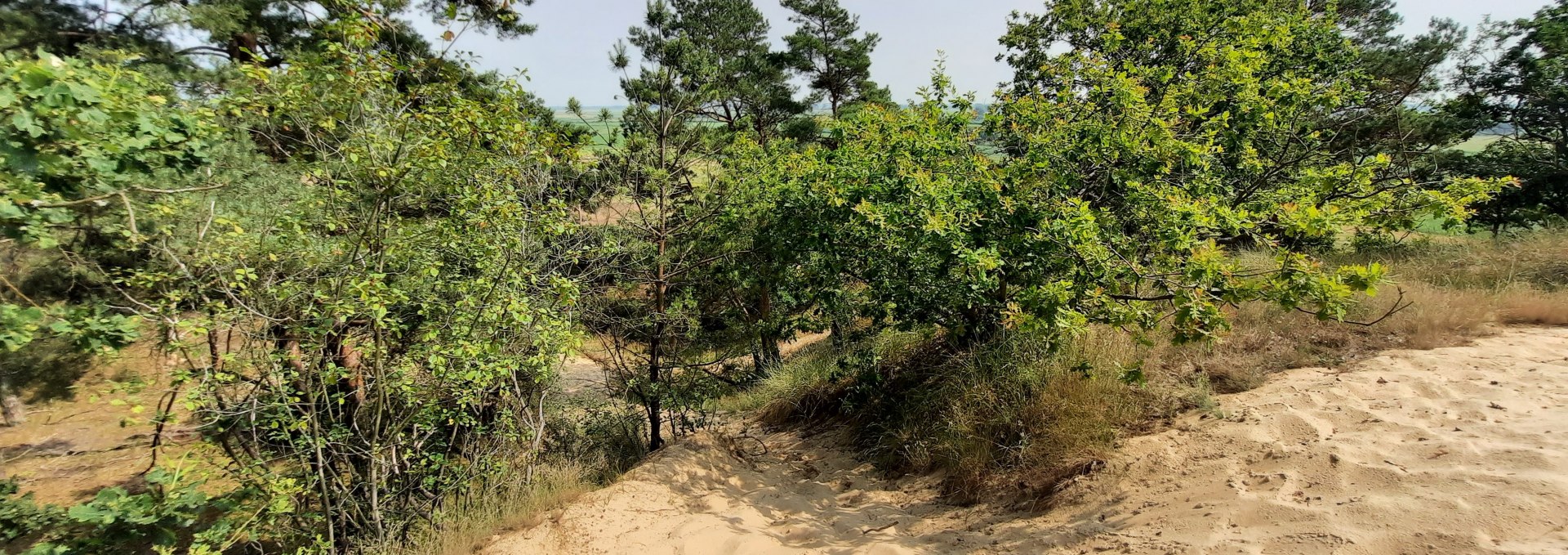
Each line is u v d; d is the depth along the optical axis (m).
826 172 5.72
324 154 4.59
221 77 8.88
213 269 4.51
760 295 7.72
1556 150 10.09
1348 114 9.05
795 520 4.55
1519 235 7.52
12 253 5.61
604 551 4.11
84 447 9.98
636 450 6.97
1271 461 3.35
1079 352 5.16
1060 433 4.45
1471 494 2.53
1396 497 2.68
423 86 4.40
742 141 7.48
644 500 4.80
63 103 3.04
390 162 4.45
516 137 4.76
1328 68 7.89
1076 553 3.18
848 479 5.63
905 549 3.73
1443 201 3.18
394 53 4.75
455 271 5.56
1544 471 2.56
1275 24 6.58
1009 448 4.64
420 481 5.64
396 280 5.24
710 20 19.19
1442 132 11.17
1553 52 9.86
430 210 5.75
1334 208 3.29
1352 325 5.12
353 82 4.05
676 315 6.49
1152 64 6.75
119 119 3.43
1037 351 5.35
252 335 4.59
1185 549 2.81
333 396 5.33
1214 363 4.89
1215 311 3.20
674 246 6.95
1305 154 5.96
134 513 4.63
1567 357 4.05
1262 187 5.86
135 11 9.82
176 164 4.03
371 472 5.09
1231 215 3.52
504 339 5.21
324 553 4.90
